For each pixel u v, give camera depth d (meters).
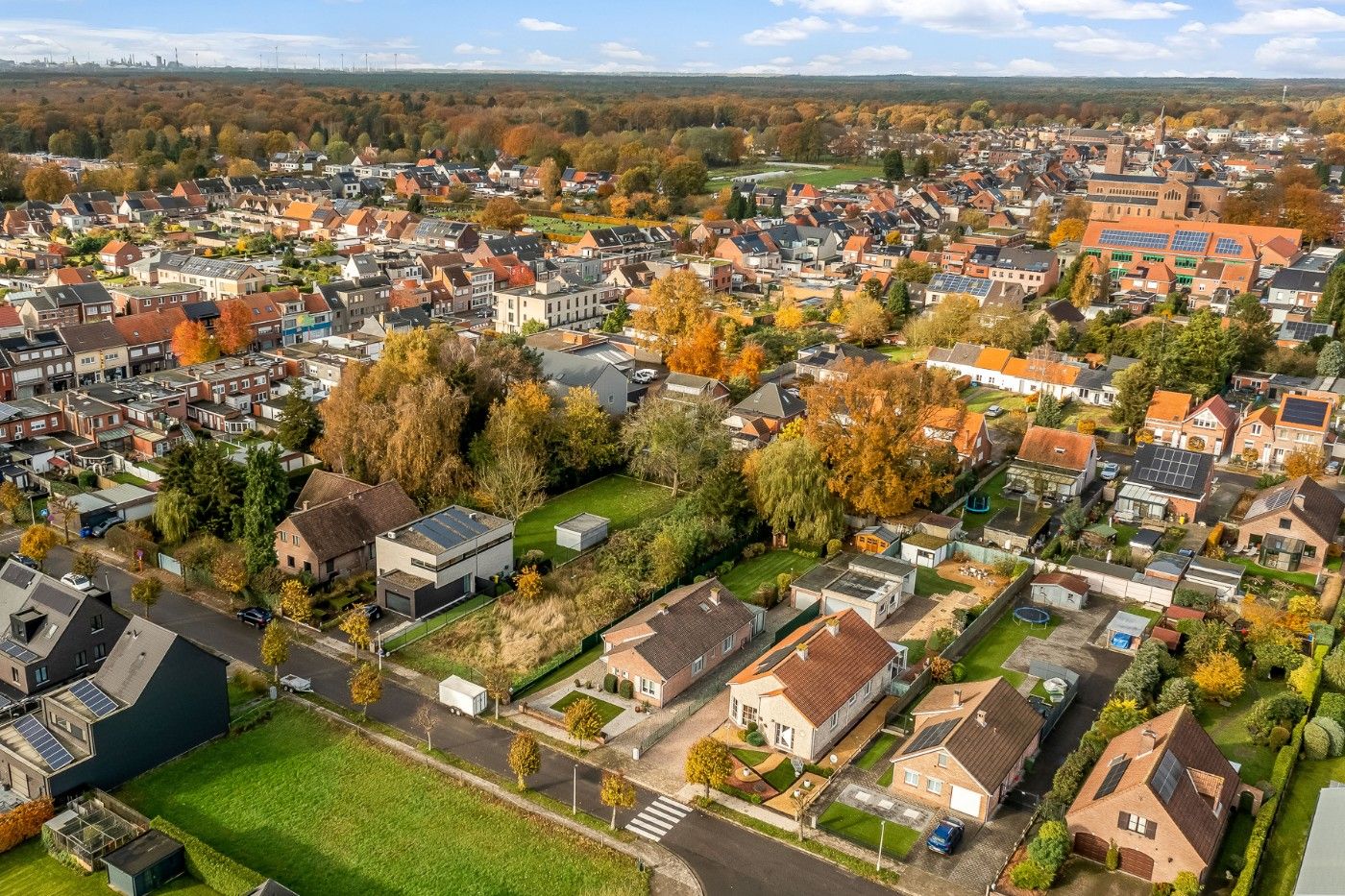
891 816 67.88
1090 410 148.75
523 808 68.06
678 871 62.50
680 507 107.75
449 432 115.44
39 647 79.12
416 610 92.38
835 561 104.19
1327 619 90.62
